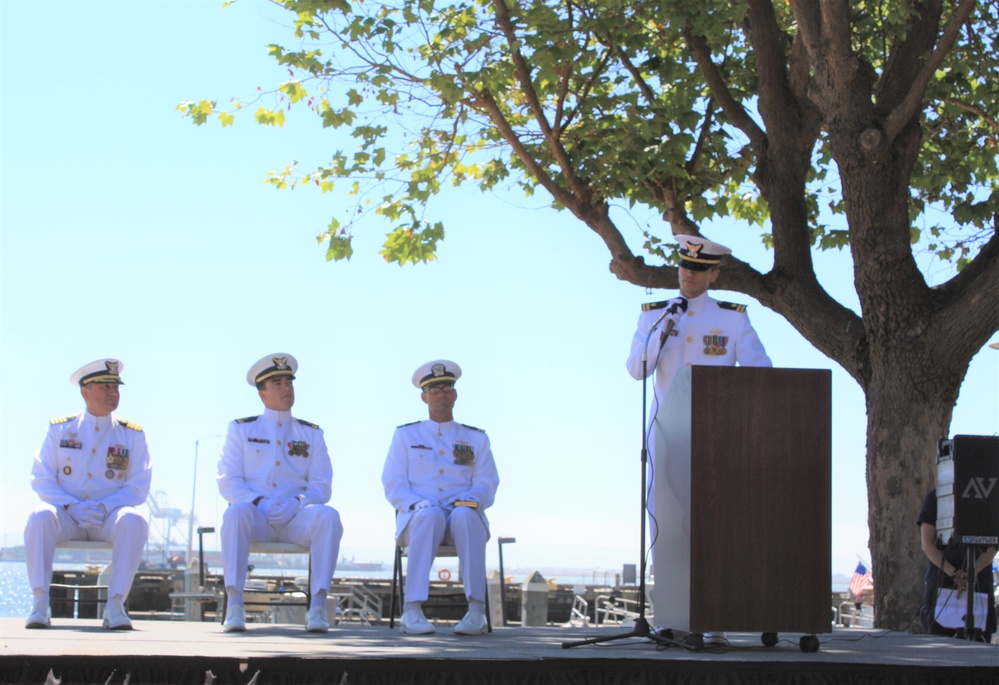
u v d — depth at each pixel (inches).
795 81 430.3
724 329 278.1
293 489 313.3
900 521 369.7
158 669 200.8
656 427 256.2
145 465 309.4
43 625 280.1
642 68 463.5
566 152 463.5
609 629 335.0
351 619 1083.9
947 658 219.8
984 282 364.5
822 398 227.5
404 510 319.0
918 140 386.6
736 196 542.9
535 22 427.8
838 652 231.0
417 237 508.1
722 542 222.1
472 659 203.5
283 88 471.8
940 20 454.3
